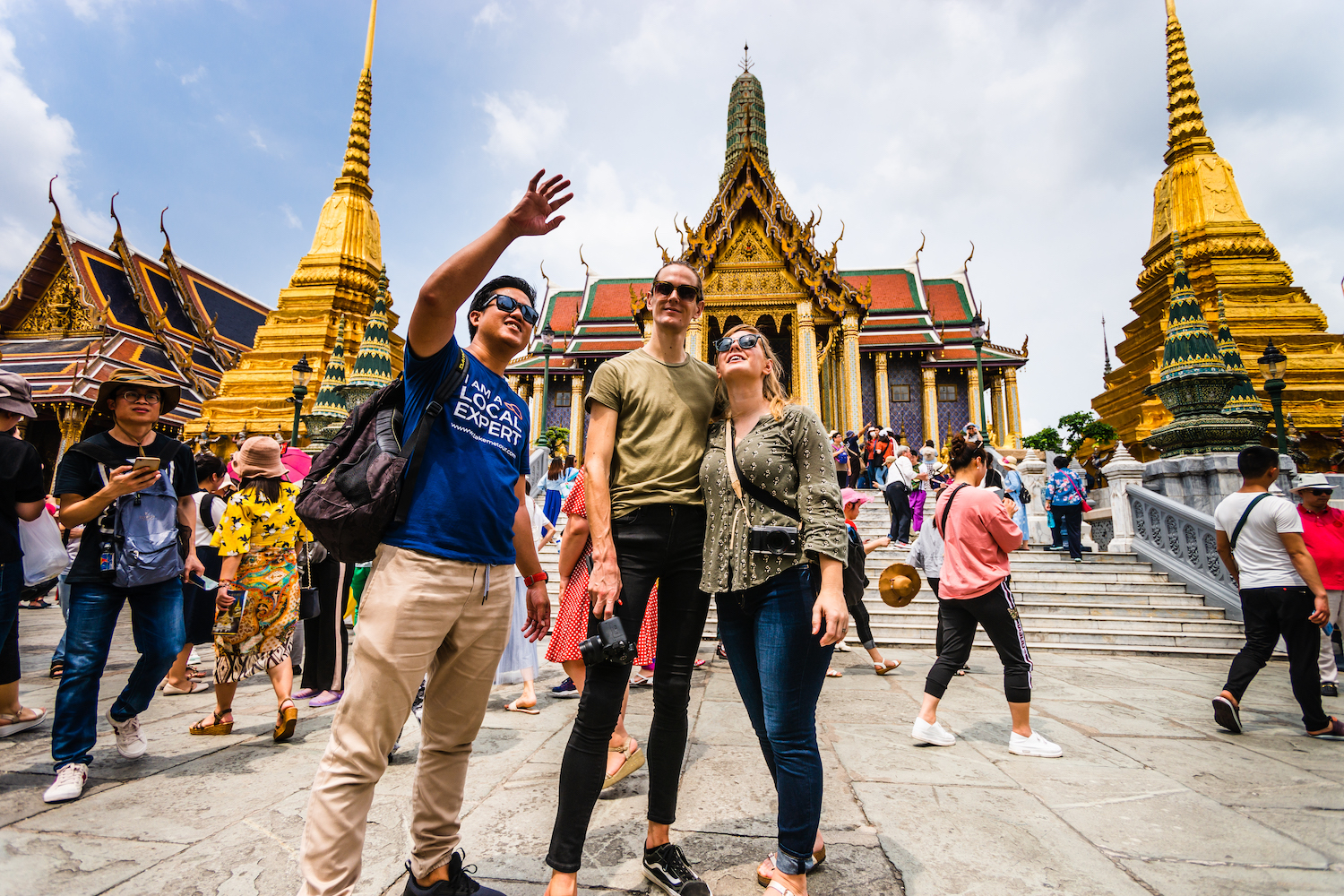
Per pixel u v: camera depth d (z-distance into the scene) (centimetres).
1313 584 391
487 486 195
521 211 178
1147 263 2512
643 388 235
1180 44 2548
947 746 368
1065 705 481
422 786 196
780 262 2522
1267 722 431
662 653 221
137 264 3161
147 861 222
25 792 289
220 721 387
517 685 555
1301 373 2002
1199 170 2377
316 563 476
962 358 3247
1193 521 877
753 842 242
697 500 229
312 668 489
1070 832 251
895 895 202
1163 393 998
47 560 350
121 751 334
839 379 2609
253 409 2362
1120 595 862
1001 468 1264
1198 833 251
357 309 2694
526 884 210
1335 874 217
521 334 218
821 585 203
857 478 1742
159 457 345
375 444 188
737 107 3950
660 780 211
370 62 3019
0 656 384
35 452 340
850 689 533
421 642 177
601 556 208
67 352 2878
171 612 340
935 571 616
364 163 2919
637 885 209
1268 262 2217
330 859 162
